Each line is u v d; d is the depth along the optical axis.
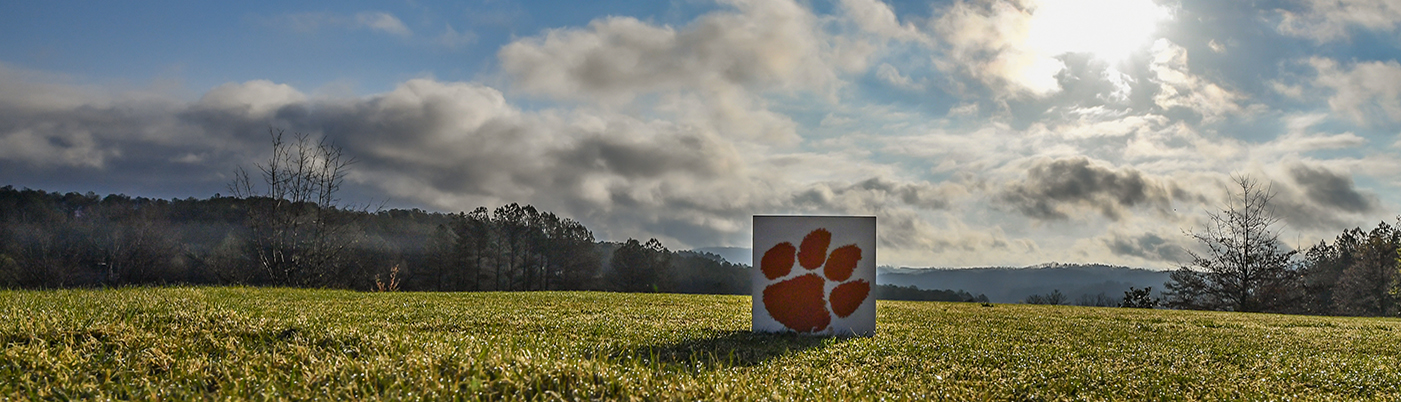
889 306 21.83
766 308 11.34
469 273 67.38
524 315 12.73
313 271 33.53
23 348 6.17
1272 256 47.62
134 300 12.27
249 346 6.85
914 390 6.43
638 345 8.72
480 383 4.93
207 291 16.94
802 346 9.52
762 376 6.52
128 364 5.88
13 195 53.19
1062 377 7.46
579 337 9.48
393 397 4.62
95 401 4.85
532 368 5.47
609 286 74.44
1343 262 65.00
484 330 10.20
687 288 85.88
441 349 6.17
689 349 8.64
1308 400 6.69
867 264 11.35
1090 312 22.00
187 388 5.23
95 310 9.61
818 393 5.86
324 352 6.43
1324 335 14.00
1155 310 25.19
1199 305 49.78
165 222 55.28
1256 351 10.35
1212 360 9.16
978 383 6.96
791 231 11.47
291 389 5.05
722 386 5.45
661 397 5.00
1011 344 10.30
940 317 16.45
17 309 9.17
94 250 53.19
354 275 47.88
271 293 18.02
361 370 5.41
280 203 32.97
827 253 11.38
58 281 51.06
